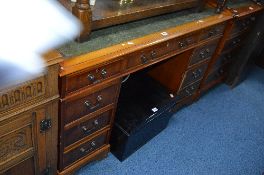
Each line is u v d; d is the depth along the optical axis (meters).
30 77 0.83
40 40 0.92
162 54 1.39
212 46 1.84
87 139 1.35
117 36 1.21
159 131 1.83
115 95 1.31
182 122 1.99
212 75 2.21
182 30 1.40
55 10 1.08
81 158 1.42
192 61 1.73
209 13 1.71
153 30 1.34
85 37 1.10
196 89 2.09
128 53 1.15
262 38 2.29
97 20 1.13
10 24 0.92
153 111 1.59
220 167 1.72
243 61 2.35
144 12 1.32
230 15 1.74
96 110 1.27
